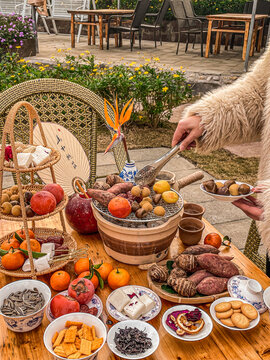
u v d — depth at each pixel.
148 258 1.18
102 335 0.87
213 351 0.90
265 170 1.39
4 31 6.74
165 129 5.00
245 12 8.05
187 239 1.29
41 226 1.45
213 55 7.86
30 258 1.08
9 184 3.44
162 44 9.62
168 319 0.96
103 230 1.16
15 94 1.67
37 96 1.72
